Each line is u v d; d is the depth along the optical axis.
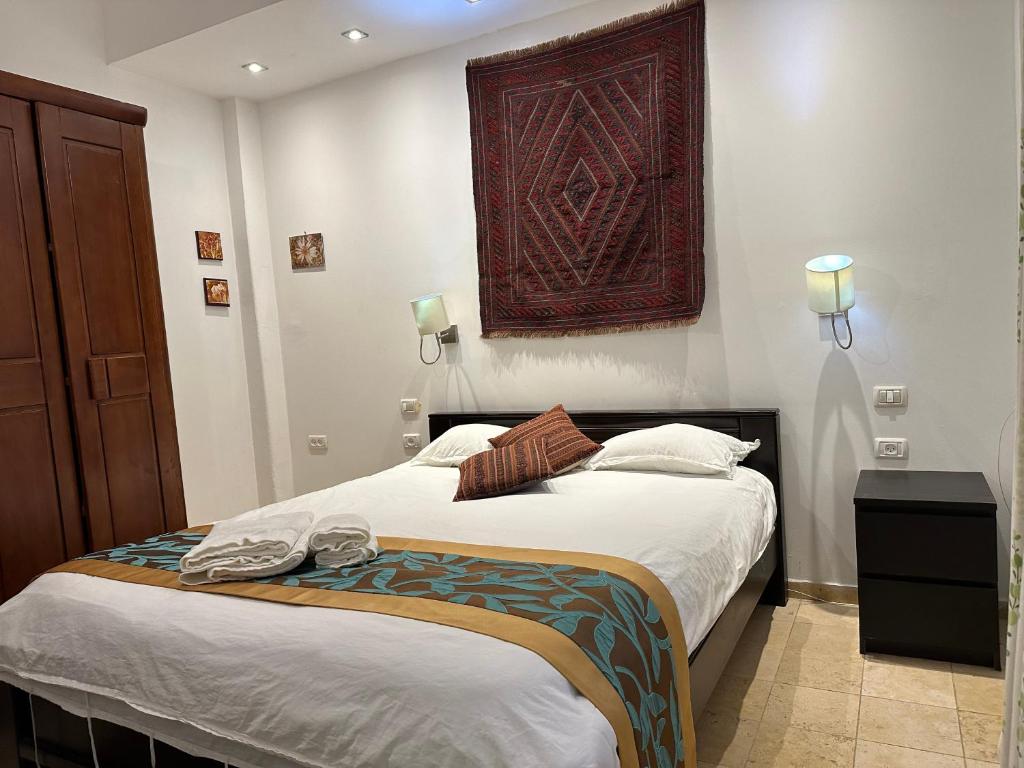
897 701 2.29
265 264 4.38
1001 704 2.23
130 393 3.09
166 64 3.70
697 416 3.20
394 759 1.28
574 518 2.40
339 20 3.33
